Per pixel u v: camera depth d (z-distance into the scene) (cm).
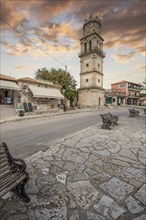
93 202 284
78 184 343
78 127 1115
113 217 249
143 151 568
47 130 991
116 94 5819
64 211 261
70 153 538
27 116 1752
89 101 4134
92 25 4081
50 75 3272
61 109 2841
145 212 261
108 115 1227
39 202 283
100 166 436
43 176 377
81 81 4409
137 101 6494
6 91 1956
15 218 245
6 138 765
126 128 1046
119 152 552
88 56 4166
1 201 284
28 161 469
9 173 285
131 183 349
